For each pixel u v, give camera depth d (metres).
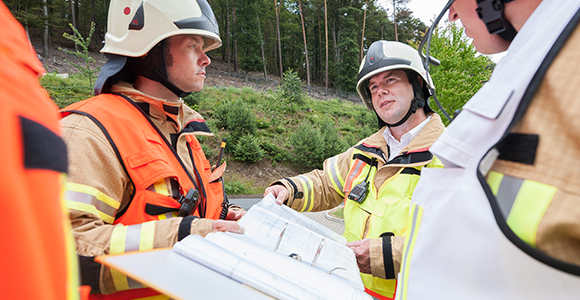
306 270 0.92
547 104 0.44
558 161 0.42
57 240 0.26
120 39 1.42
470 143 0.53
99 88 1.40
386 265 1.48
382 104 1.95
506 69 0.54
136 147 1.25
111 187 1.16
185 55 1.48
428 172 0.63
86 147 1.11
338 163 2.28
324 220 7.85
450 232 0.51
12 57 0.28
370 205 1.80
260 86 34.41
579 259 0.40
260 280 0.69
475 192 0.49
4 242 0.20
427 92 1.99
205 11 1.52
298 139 15.41
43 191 0.24
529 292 0.43
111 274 0.97
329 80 51.00
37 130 0.26
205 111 17.33
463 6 0.69
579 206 0.39
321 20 52.09
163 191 1.28
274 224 1.44
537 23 0.53
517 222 0.43
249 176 14.05
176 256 0.73
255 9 45.66
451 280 0.49
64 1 38.88
